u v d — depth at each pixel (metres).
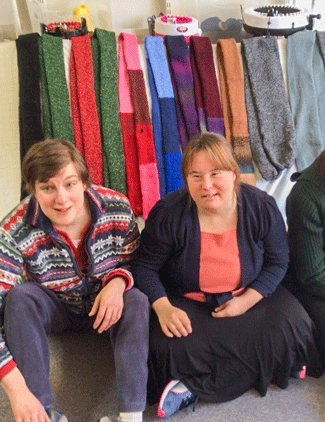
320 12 2.45
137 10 2.41
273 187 2.02
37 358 1.23
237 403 1.42
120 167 1.90
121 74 1.97
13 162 1.92
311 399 1.43
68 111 1.87
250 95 2.03
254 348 1.36
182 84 2.00
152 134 1.94
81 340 1.68
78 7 2.24
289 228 1.52
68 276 1.38
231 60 2.04
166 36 2.04
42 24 2.08
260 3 2.40
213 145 1.28
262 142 1.98
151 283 1.44
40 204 1.23
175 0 2.35
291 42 2.08
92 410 1.39
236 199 1.39
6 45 1.89
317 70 2.09
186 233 1.38
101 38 1.95
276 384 1.46
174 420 1.36
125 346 1.26
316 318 1.46
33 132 1.84
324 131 2.04
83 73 1.89
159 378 1.38
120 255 1.46
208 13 2.39
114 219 1.37
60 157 1.17
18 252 1.28
